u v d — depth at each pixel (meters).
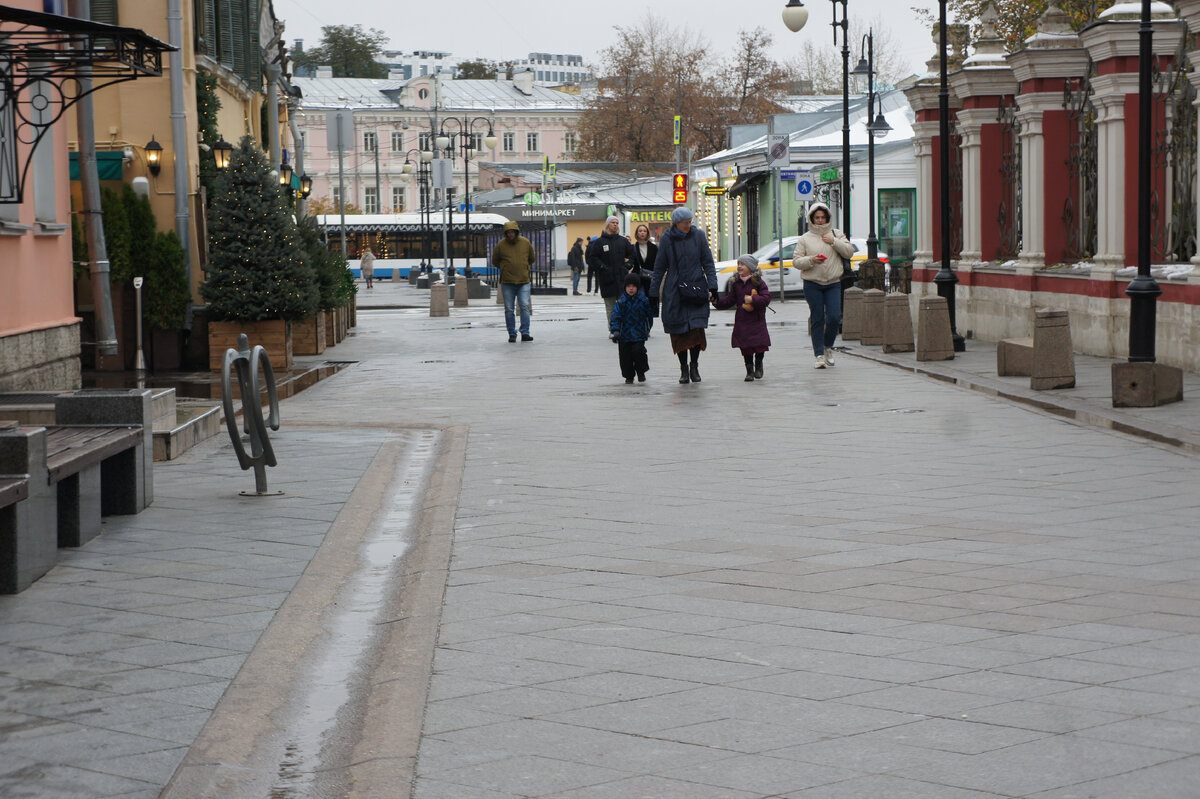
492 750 4.88
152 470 9.73
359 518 9.30
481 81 142.62
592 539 8.48
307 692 5.67
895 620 6.47
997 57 25.58
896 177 49.84
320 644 6.40
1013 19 44.69
